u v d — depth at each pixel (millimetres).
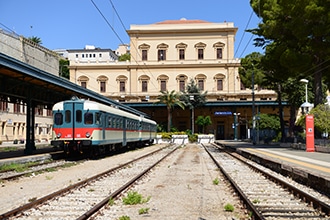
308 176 12688
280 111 45219
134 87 76812
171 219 8109
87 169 18531
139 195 10188
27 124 25484
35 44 45656
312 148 28391
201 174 16531
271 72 38812
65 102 23984
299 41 29266
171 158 26500
